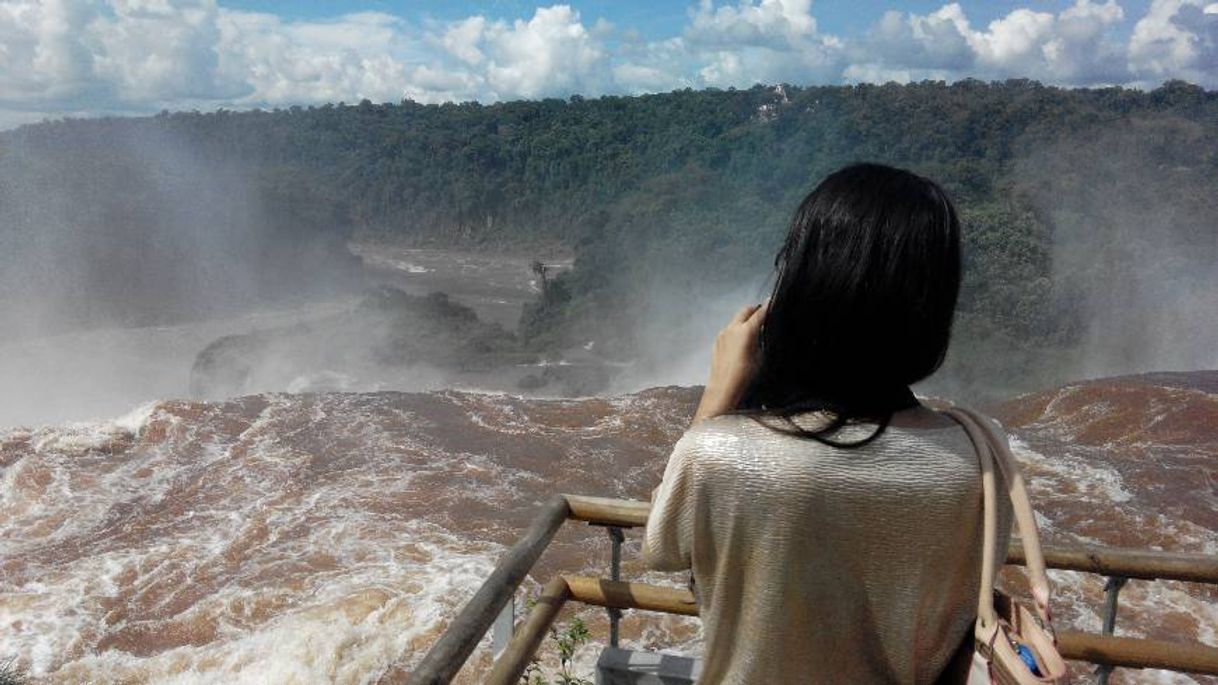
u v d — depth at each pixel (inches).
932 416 62.1
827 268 58.1
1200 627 355.9
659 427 627.5
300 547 459.2
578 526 462.9
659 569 64.6
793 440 57.9
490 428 620.1
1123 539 450.9
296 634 378.6
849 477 56.6
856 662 61.9
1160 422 614.9
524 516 489.4
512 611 106.7
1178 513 473.7
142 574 441.1
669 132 7618.1
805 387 60.7
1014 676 57.9
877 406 59.8
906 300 57.4
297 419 634.2
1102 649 101.6
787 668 62.0
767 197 5733.3
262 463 564.4
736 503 58.1
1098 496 500.4
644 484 543.8
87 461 571.8
